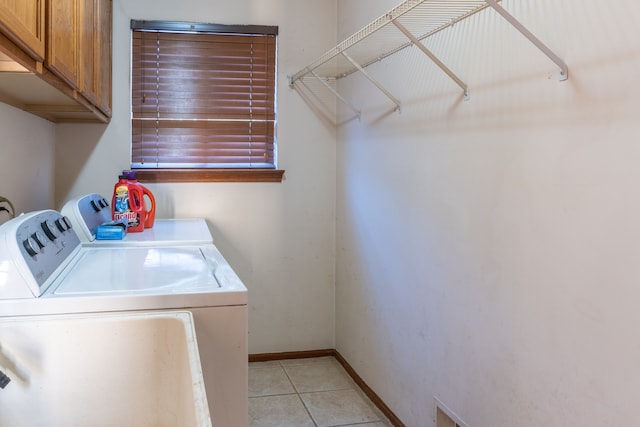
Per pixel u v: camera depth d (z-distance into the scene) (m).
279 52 3.26
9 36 1.17
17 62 1.31
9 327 1.07
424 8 1.73
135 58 3.09
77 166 2.99
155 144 3.15
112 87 3.01
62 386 1.09
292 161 3.33
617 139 1.21
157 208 3.13
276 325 3.39
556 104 1.41
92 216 2.22
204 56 3.18
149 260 1.71
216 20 3.16
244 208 3.27
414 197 2.29
